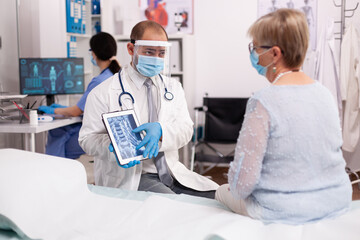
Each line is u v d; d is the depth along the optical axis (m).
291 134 1.20
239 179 1.25
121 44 4.37
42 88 3.34
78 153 3.23
